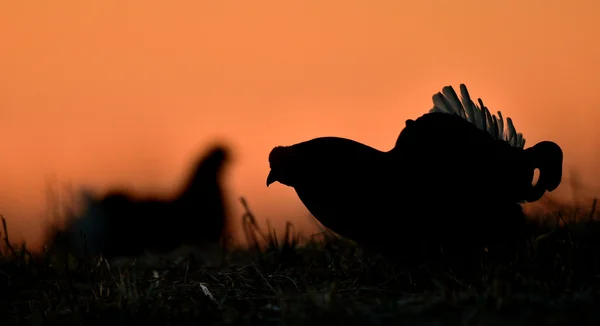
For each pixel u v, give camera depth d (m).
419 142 6.66
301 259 7.73
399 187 6.51
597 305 5.02
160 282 7.08
